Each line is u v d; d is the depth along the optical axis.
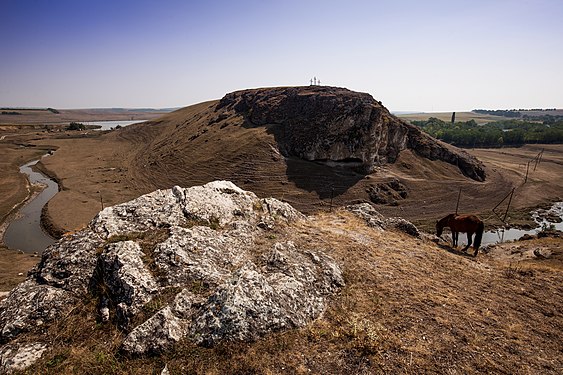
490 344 9.21
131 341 8.25
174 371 7.66
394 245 16.62
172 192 15.67
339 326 9.49
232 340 8.43
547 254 21.33
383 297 11.23
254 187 65.81
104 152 113.38
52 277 10.45
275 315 9.21
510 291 13.09
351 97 78.81
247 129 91.12
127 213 13.62
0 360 8.00
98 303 9.77
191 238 12.15
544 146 143.62
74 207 54.56
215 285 10.26
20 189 66.56
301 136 78.25
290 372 7.76
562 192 76.06
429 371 7.99
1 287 27.23
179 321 8.92
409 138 90.25
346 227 18.31
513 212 61.81
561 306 12.02
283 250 12.81
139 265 10.39
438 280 13.23
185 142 96.88
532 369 8.35
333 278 11.74
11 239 43.97
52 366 7.91
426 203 63.81
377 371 7.92
